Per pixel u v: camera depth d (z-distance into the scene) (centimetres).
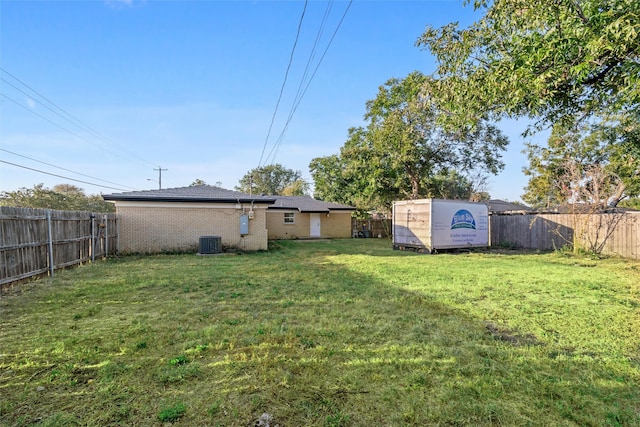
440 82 489
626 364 294
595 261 1030
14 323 405
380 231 2445
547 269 852
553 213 1391
